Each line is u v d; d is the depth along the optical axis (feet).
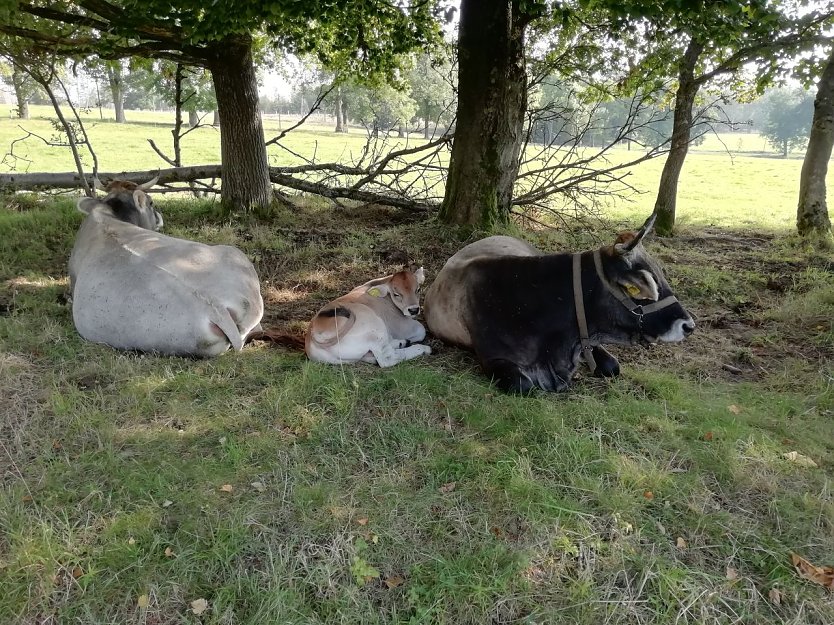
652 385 13.53
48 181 32.27
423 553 8.73
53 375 12.99
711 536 9.12
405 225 28.89
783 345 16.14
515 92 25.02
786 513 9.50
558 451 10.82
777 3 26.27
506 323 13.52
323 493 9.75
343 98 99.81
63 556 8.35
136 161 62.08
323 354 14.15
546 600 8.04
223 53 26.76
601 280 12.69
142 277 14.12
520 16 24.31
